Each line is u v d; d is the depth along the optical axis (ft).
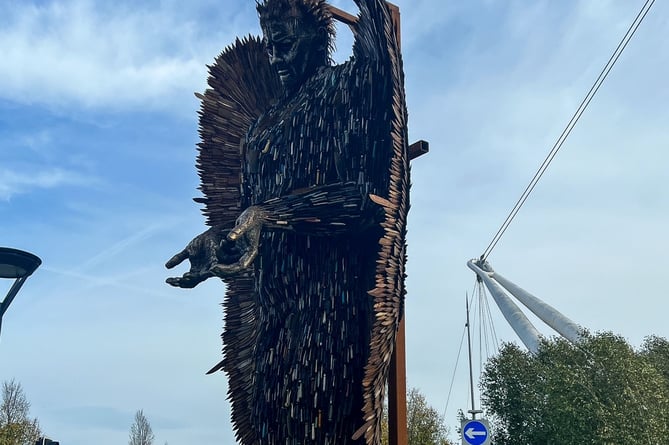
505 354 133.59
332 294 37.96
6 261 39.63
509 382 128.57
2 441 127.03
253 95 46.83
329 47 43.19
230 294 45.06
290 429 37.88
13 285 40.93
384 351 34.40
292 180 40.04
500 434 128.16
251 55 46.50
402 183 35.09
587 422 104.17
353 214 36.78
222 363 44.50
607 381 106.83
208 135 47.11
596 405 103.86
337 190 37.01
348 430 36.37
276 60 42.34
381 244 34.17
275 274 40.01
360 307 37.63
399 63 36.09
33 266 40.83
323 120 39.47
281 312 40.22
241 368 43.65
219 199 46.78
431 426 150.20
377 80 37.09
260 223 35.50
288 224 36.29
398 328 35.65
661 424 103.30
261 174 42.04
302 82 42.83
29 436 131.95
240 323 44.45
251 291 44.32
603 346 110.32
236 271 34.47
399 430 36.52
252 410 40.98
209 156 47.03
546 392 113.19
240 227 34.60
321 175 39.04
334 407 36.58
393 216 34.63
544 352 125.90
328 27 42.96
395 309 34.73
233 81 47.01
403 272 35.88
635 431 101.45
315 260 39.01
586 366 110.52
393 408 36.81
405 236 36.01
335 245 38.60
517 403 126.52
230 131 47.01
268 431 39.22
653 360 142.10
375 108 37.22
